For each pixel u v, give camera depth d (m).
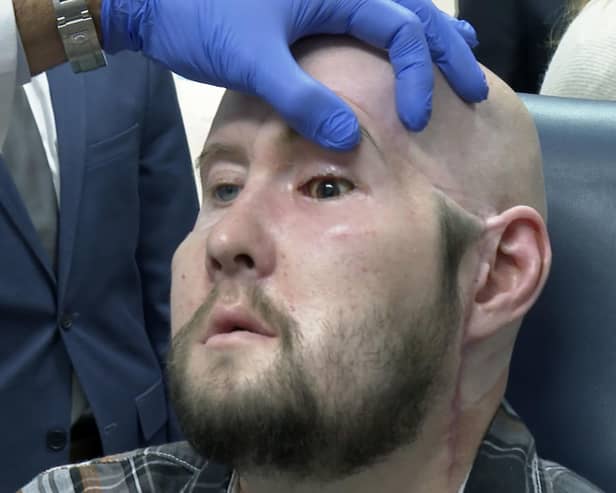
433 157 0.71
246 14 0.71
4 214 1.11
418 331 0.69
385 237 0.67
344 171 0.69
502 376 0.80
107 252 1.20
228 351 0.66
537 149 0.81
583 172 0.91
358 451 0.67
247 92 0.71
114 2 0.79
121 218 1.21
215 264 0.68
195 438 0.66
